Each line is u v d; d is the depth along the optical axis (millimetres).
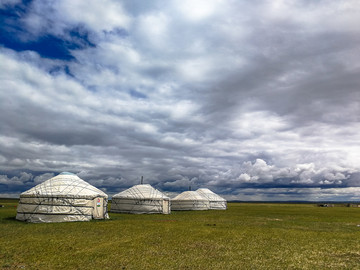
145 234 19016
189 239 17453
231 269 11203
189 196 56156
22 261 11766
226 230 21984
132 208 40469
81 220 27422
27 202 26484
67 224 24047
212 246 15484
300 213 48469
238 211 52625
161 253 13547
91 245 15078
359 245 16734
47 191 26844
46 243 15383
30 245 14781
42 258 12258
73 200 27297
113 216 33969
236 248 15102
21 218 26516
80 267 11070
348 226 27281
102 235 18312
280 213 47375
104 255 12930
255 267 11555
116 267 11125
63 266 11172
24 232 19250
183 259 12523
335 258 13430
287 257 13375
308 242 17406
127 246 14977
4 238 16797
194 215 39094
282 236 19531
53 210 26328
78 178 30953
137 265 11430
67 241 16062
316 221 32094
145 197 40625
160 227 22875
